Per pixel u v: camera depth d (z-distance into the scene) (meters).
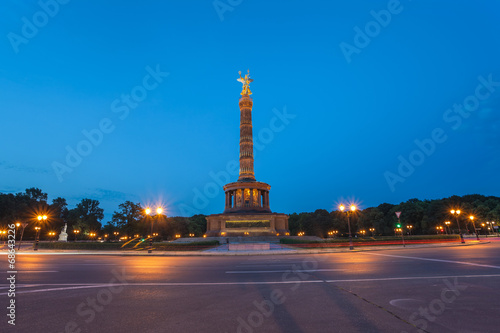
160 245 39.00
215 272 16.42
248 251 34.91
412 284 11.67
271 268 18.08
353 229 128.75
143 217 61.69
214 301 9.54
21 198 112.94
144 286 12.08
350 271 15.72
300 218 140.12
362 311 8.20
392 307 8.52
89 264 21.34
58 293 10.75
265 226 61.47
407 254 26.62
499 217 96.44
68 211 140.00
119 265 20.56
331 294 10.27
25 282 13.11
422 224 106.38
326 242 40.81
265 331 6.73
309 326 7.04
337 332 6.61
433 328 6.77
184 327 7.06
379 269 16.23
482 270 14.87
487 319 7.34
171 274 15.66
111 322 7.45
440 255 24.16
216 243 46.50
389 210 125.19
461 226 105.69
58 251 39.72
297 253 32.59
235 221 61.88
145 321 7.52
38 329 6.95
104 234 124.31
